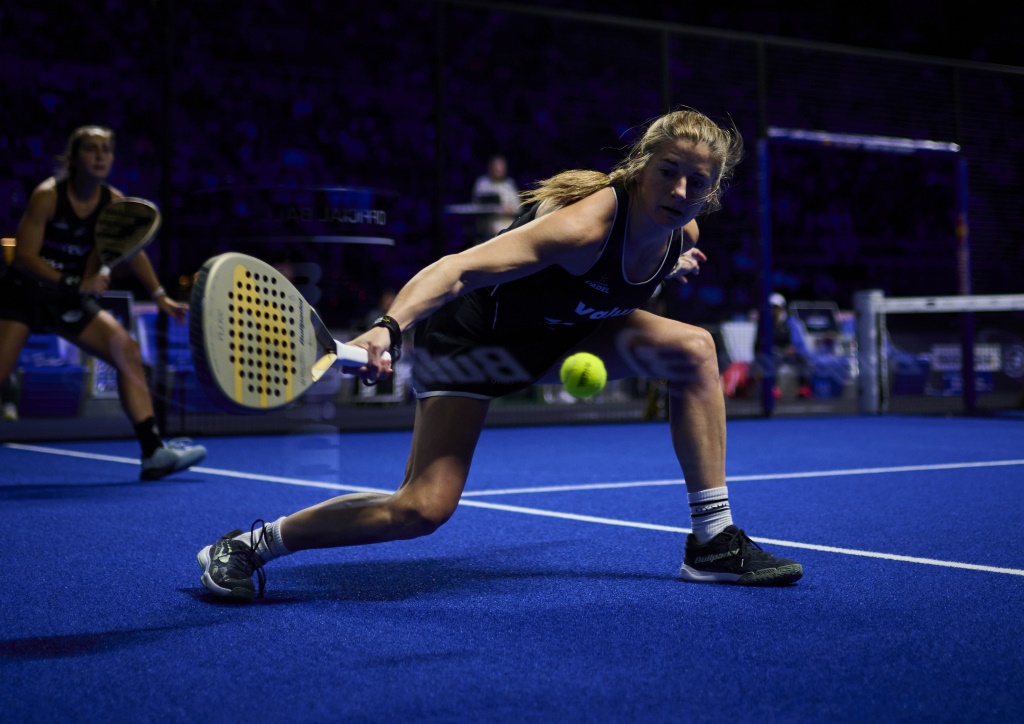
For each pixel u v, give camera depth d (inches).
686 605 98.7
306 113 562.6
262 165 553.0
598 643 85.3
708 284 534.0
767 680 75.0
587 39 498.0
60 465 240.5
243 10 544.4
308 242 323.0
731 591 104.8
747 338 453.1
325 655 82.1
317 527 100.7
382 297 486.0
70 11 511.5
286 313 73.9
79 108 515.2
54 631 90.1
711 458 109.2
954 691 72.4
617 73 543.2
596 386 111.8
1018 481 198.8
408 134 588.4
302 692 72.8
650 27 379.9
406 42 587.2
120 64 522.9
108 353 203.0
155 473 207.6
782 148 619.5
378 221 329.1
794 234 627.8
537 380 111.9
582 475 216.4
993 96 460.8
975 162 455.5
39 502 174.9
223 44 542.0
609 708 69.1
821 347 505.4
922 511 160.6
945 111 446.9
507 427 370.9
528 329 101.7
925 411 436.8
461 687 73.7
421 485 99.0
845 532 141.2
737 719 66.9
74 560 123.2
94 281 189.9
